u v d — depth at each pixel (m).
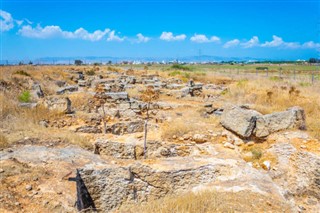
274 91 17.80
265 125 10.20
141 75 35.53
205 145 10.16
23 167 6.70
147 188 6.75
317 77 31.30
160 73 39.44
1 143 8.30
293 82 24.66
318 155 8.31
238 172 6.89
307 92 18.14
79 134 10.91
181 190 6.68
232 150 9.83
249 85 21.73
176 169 6.79
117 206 6.62
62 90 20.89
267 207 5.27
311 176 8.01
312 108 14.01
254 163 9.05
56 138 9.50
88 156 8.06
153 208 5.15
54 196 5.62
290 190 7.97
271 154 9.28
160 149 10.10
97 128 12.03
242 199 5.46
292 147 9.08
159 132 11.91
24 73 26.16
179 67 58.41
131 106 15.75
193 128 11.20
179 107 16.44
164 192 6.70
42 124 11.57
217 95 21.50
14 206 5.18
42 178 6.29
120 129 12.34
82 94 17.89
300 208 7.08
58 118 12.83
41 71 31.28
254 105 14.45
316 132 9.89
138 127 12.59
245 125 10.16
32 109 12.73
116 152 10.07
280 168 8.65
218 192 5.77
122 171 6.73
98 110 14.85
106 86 22.56
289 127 10.12
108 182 6.68
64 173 6.62
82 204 6.24
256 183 6.37
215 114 14.20
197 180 6.80
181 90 20.84
